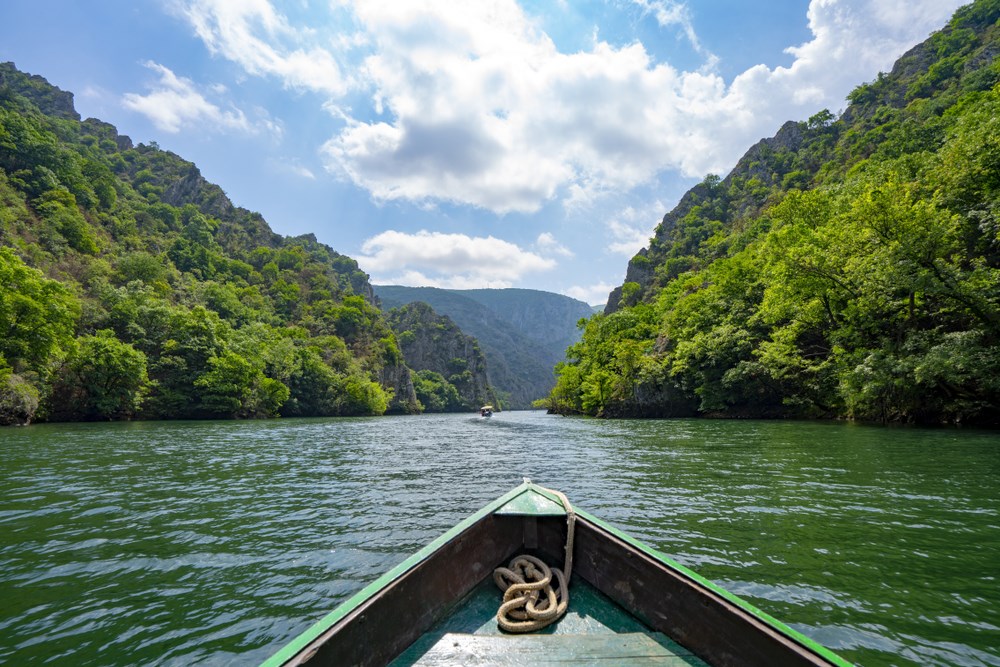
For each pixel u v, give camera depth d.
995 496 9.66
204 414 56.34
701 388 41.47
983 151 24.52
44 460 17.30
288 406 76.38
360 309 143.88
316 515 9.51
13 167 88.31
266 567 6.63
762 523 8.08
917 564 6.17
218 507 10.20
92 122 167.88
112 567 6.63
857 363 27.03
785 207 44.62
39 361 40.62
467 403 172.00
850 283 29.16
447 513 9.67
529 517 5.38
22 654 4.38
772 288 34.03
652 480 12.31
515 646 3.57
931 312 25.78
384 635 3.47
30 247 63.47
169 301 79.19
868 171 42.94
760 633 3.07
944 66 95.00
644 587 4.10
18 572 6.44
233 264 134.00
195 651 4.44
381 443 26.14
